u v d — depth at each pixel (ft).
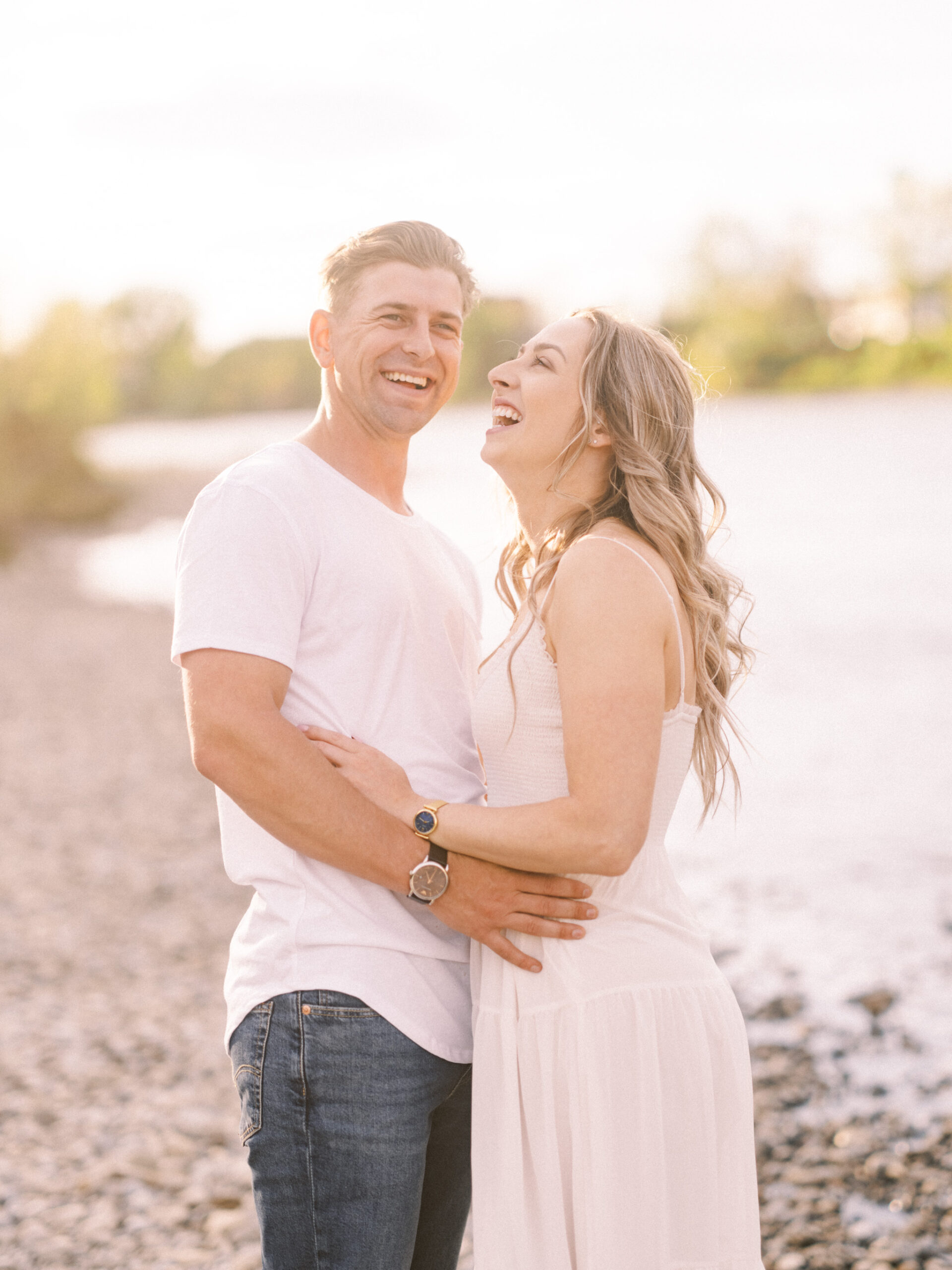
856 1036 14.93
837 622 43.19
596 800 6.57
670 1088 6.88
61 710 37.37
